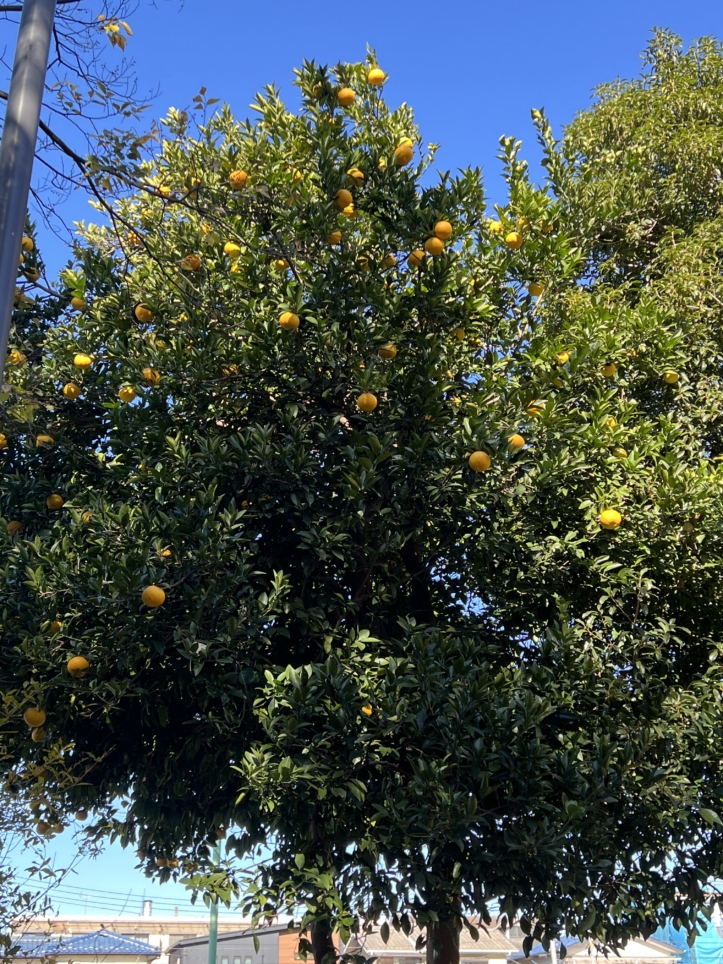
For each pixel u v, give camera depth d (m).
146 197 7.32
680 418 7.58
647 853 5.72
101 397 6.59
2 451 6.71
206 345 6.29
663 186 9.67
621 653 5.91
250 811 6.07
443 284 6.21
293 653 6.27
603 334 6.99
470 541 6.51
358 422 6.35
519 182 7.04
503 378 6.54
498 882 5.16
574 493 6.55
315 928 5.89
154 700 5.88
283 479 5.80
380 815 5.06
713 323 8.16
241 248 6.65
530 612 6.54
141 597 5.05
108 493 6.24
